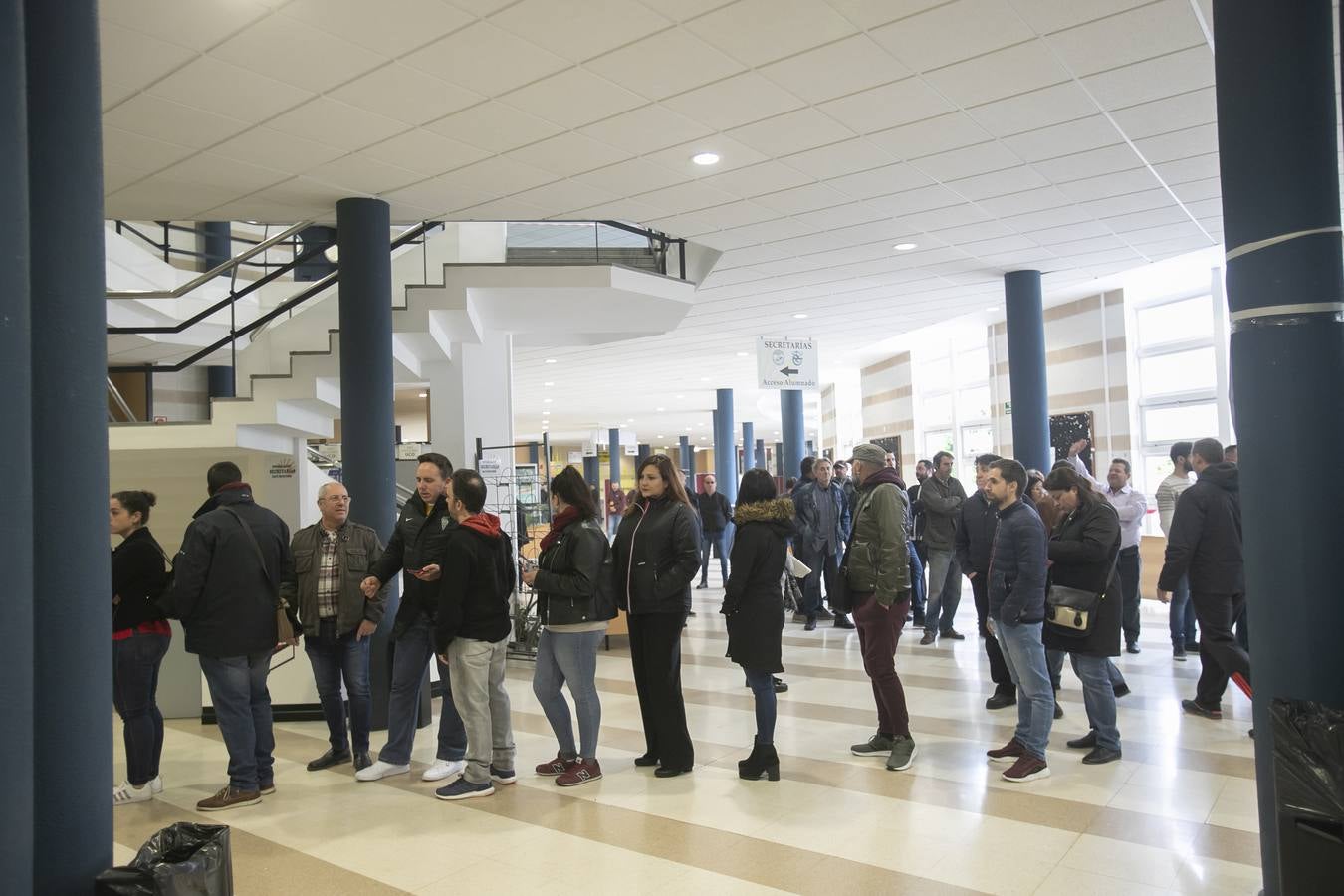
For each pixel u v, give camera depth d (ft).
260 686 15.29
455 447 31.63
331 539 16.61
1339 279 9.84
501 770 15.30
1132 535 24.44
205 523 14.42
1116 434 41.09
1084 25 14.74
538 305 28.89
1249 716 17.98
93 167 8.91
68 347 8.59
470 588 14.71
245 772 14.67
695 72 15.72
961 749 16.40
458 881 11.50
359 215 21.17
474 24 13.76
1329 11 9.97
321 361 21.43
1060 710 18.29
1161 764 15.16
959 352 54.54
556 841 12.70
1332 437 9.66
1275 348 9.82
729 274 31.71
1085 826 12.58
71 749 8.46
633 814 13.65
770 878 11.25
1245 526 10.18
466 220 23.58
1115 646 15.17
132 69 14.79
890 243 27.94
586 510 15.38
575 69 15.39
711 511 43.37
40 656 8.38
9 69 7.67
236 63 14.69
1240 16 10.04
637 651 15.98
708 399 80.59
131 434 21.62
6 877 7.41
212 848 8.82
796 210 24.11
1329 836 8.13
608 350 50.47
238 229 41.73
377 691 19.76
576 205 22.86
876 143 19.56
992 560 15.30
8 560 7.54
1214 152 20.77
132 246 31.04
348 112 16.65
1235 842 11.89
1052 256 30.45
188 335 32.65
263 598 14.79
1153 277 37.68
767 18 14.03
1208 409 37.47
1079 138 19.71
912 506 31.17
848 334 45.83
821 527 31.40
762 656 14.88
